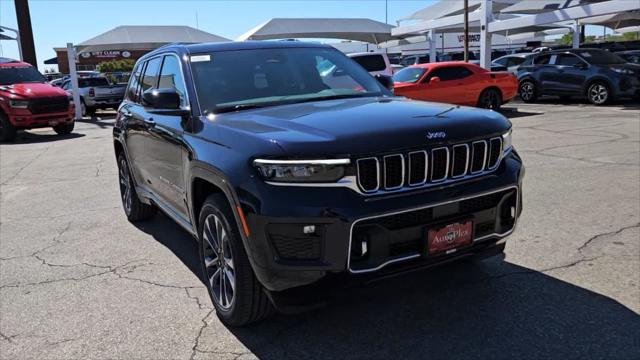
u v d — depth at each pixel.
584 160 8.05
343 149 2.80
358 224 2.78
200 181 3.55
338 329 3.35
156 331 3.44
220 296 3.46
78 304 3.89
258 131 3.10
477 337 3.17
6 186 8.44
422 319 3.41
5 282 4.36
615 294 3.62
